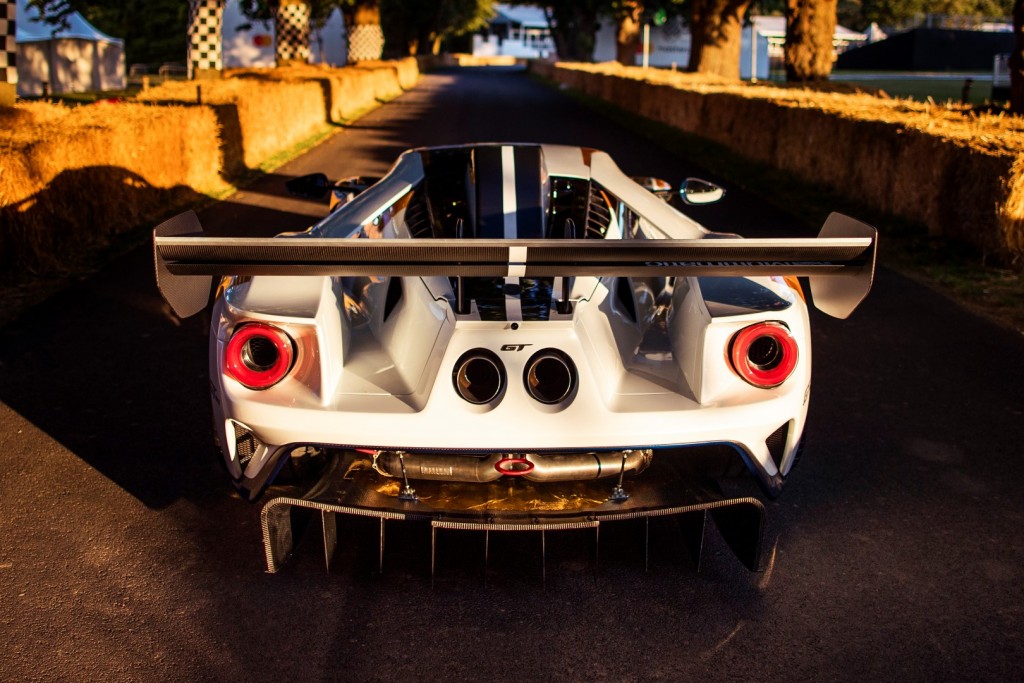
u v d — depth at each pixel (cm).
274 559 255
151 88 1342
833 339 516
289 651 239
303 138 1577
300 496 252
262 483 258
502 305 266
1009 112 1018
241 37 3456
